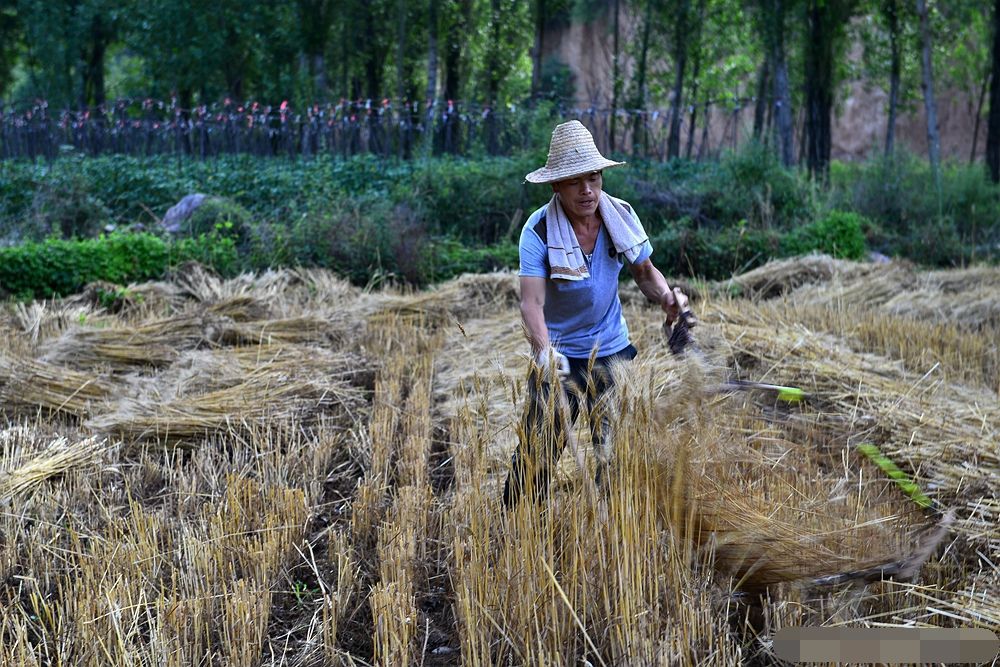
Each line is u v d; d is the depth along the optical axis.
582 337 3.90
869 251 14.52
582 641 3.15
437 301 9.12
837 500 3.40
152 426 5.41
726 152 16.09
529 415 3.52
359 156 17.56
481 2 24.17
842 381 5.61
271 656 3.37
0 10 27.34
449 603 3.65
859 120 30.05
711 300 9.20
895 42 20.88
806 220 14.59
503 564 3.23
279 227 12.52
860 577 3.07
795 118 23.05
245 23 22.67
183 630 3.25
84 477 4.71
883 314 7.94
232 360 6.51
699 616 3.07
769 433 4.01
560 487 3.63
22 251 10.45
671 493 3.15
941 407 5.09
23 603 3.69
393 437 5.47
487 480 4.28
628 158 17.78
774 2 18.61
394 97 26.14
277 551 3.92
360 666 3.33
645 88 23.14
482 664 3.02
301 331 7.87
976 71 24.17
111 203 16.48
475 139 19.12
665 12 19.88
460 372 6.66
